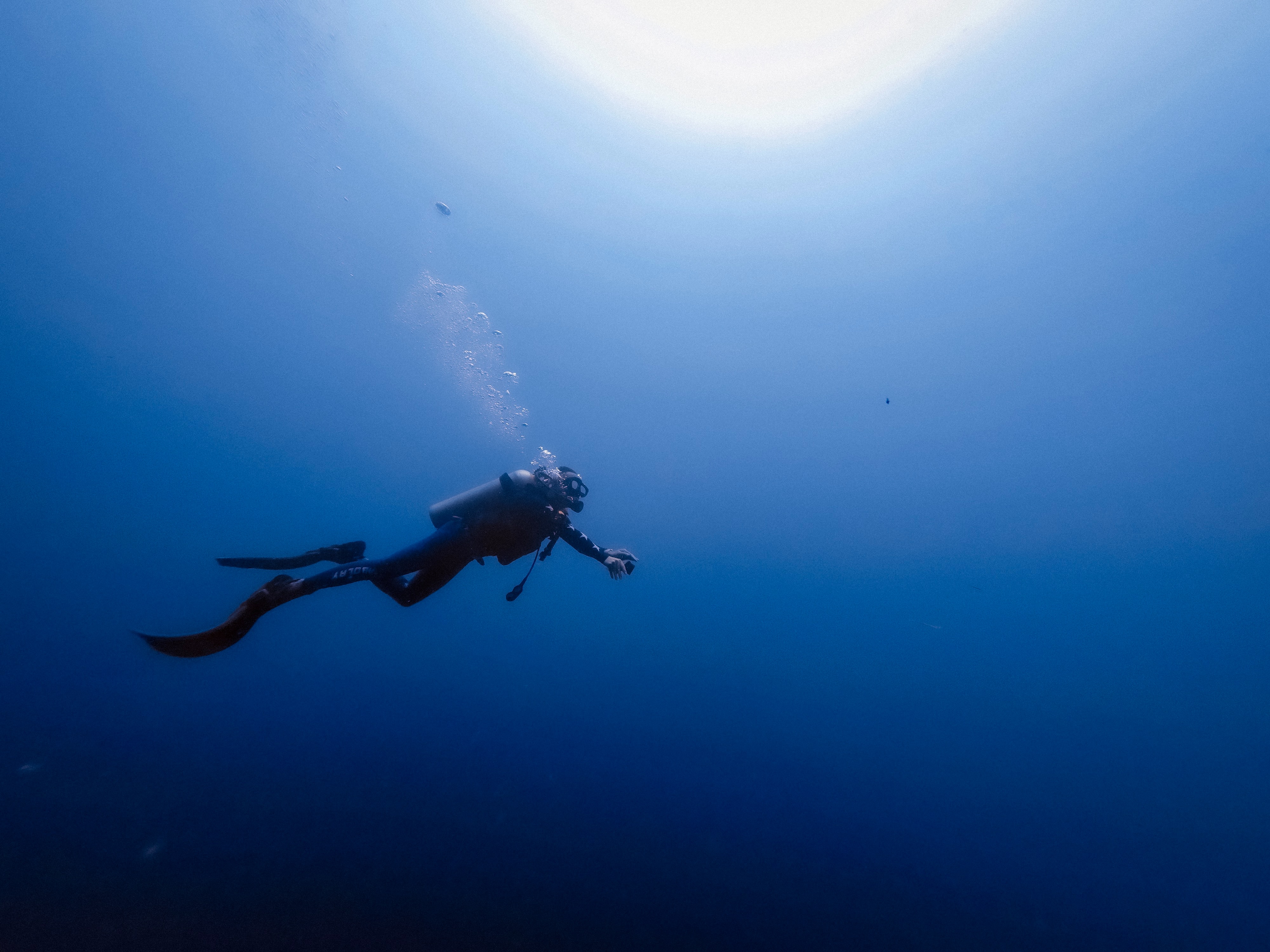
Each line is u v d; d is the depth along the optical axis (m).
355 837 3.10
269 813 3.15
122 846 2.65
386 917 2.59
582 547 2.29
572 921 2.78
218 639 1.94
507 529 2.23
